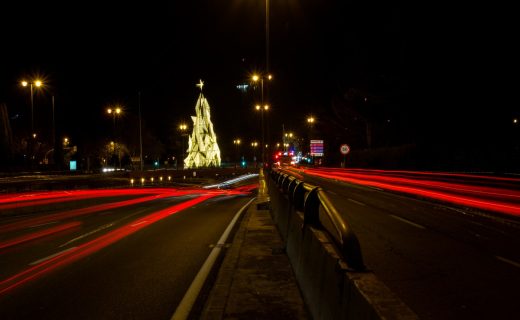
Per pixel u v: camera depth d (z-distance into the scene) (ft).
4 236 45.14
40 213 70.33
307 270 20.18
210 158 333.62
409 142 170.60
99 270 28.94
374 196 85.97
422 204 69.36
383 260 30.45
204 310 19.80
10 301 22.47
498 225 46.29
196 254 33.86
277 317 18.71
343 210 60.95
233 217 59.00
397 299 10.00
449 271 27.45
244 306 20.07
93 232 46.55
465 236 39.83
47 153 222.28
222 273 26.27
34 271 28.94
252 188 164.76
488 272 27.17
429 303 21.38
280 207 42.47
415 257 31.30
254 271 26.08
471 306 20.90
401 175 133.49
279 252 31.14
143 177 197.57
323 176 198.49
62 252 35.40
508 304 21.13
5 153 191.11
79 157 274.77
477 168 104.68
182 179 237.25
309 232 21.13
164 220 56.70
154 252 34.71
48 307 21.50
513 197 71.87
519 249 33.91
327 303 14.92
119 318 19.98
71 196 103.14
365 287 10.92
